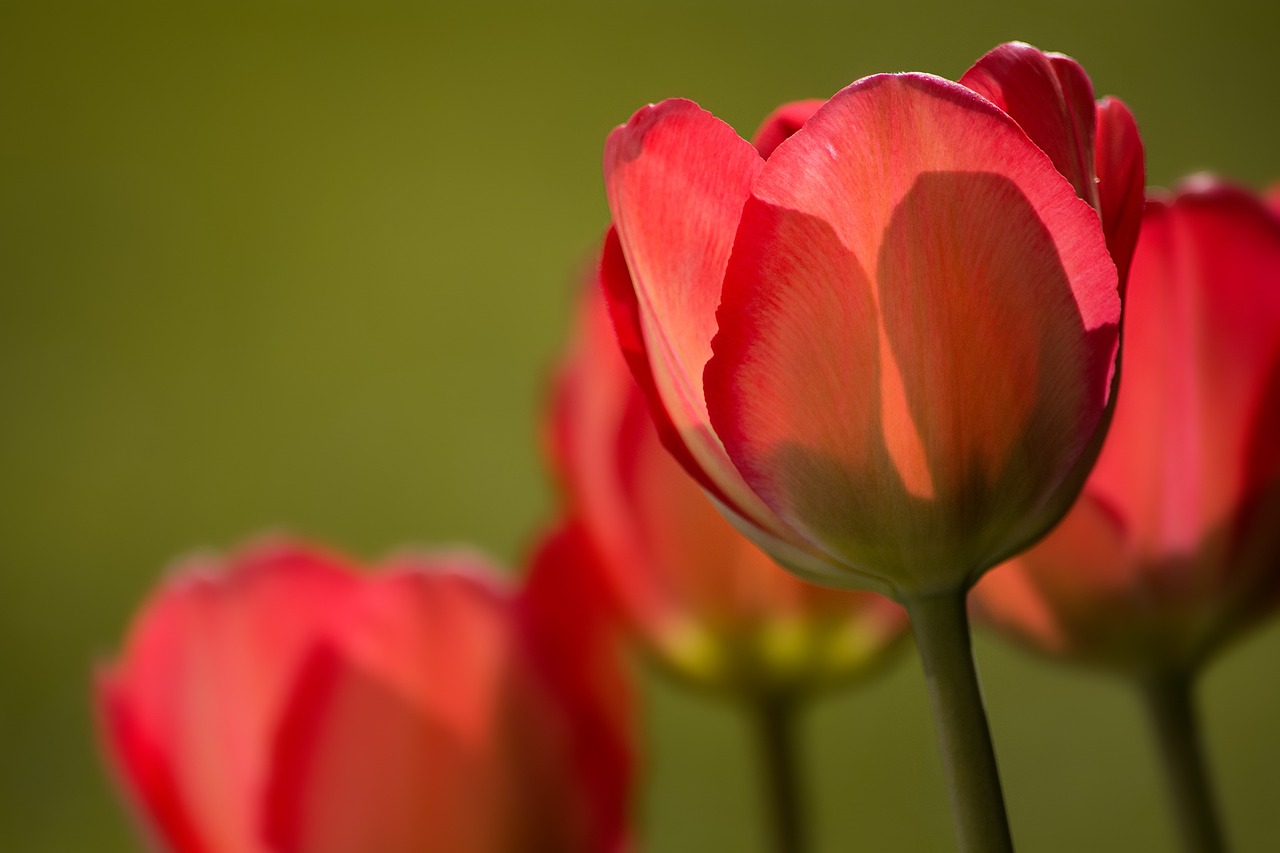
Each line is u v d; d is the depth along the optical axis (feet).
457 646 2.22
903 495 1.94
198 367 10.39
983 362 1.93
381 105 11.63
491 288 10.69
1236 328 2.12
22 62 11.71
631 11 11.27
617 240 1.99
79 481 9.57
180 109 11.64
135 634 2.25
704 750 7.04
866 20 10.44
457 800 2.22
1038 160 1.91
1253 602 2.16
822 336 1.93
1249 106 9.47
